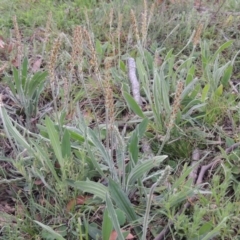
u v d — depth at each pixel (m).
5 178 1.66
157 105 1.85
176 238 1.44
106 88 1.29
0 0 3.07
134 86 2.18
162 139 1.81
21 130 1.95
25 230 1.46
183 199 1.44
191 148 1.82
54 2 3.11
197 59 2.50
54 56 1.41
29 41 2.69
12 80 2.29
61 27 2.80
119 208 1.41
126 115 2.08
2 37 2.64
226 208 1.39
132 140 1.52
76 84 2.21
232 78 2.34
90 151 1.48
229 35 2.73
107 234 1.30
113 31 2.74
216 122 1.96
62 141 1.52
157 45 2.66
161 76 1.92
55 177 1.51
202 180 1.67
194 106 1.87
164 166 1.74
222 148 1.79
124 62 2.49
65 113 1.73
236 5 2.98
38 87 2.00
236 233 1.44
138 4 2.91
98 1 3.17
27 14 2.90
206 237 1.27
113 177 1.53
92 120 2.04
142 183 1.54
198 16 2.82
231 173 1.64
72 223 1.45
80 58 1.47
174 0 2.89
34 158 1.58
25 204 1.62
